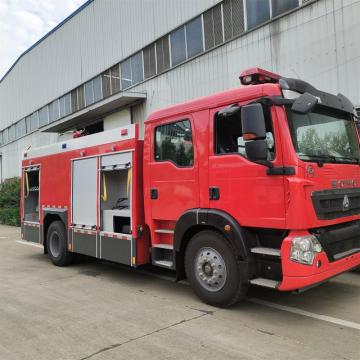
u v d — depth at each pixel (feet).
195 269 18.19
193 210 17.93
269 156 15.33
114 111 62.08
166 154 19.66
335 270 15.49
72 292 21.17
